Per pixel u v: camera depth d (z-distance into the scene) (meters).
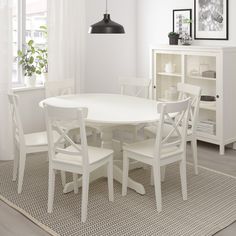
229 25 4.98
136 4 6.06
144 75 6.10
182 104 3.24
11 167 4.43
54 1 4.99
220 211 3.29
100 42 5.74
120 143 4.42
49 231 2.97
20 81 5.18
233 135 4.93
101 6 5.65
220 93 4.69
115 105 3.90
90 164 3.09
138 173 4.17
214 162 4.54
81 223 3.09
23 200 3.52
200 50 4.81
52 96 4.57
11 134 4.73
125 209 3.33
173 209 3.32
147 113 3.54
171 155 3.33
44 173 4.20
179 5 5.49
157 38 5.84
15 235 2.94
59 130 3.12
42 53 5.30
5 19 4.50
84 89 5.55
